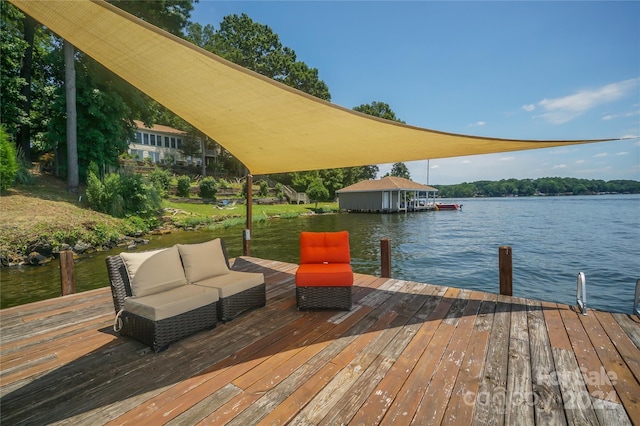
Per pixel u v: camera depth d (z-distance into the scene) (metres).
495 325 2.90
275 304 3.58
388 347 2.48
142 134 27.44
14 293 6.19
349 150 4.21
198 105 3.45
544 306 3.41
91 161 13.32
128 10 15.22
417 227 18.88
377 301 3.63
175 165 28.11
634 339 2.55
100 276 7.29
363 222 21.64
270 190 32.09
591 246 12.29
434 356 2.33
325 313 3.28
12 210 9.95
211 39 35.88
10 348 2.53
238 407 1.76
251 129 3.88
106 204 12.49
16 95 12.80
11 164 11.01
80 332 2.84
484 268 9.09
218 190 26.25
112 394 1.89
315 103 2.74
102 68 14.37
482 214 29.53
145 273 2.80
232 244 12.27
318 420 1.64
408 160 4.53
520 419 1.63
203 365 2.24
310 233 3.92
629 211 30.12
